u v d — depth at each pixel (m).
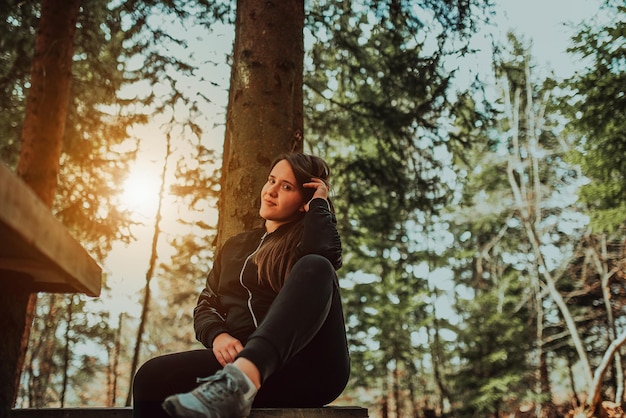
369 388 23.45
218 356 1.66
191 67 8.84
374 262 20.33
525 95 22.41
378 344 21.53
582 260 23.81
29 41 8.91
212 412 1.23
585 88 14.81
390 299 21.44
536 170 22.83
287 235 1.85
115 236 9.47
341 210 10.33
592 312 23.52
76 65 9.50
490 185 24.42
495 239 25.09
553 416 20.84
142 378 1.64
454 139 9.41
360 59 9.43
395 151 9.66
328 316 1.69
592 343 24.08
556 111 16.19
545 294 24.30
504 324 20.38
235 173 3.62
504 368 19.62
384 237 11.33
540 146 22.75
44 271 1.49
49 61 7.81
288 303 1.49
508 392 19.88
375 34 9.05
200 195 10.02
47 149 7.58
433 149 9.55
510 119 22.19
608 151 15.23
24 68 8.99
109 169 9.52
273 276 1.80
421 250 22.66
